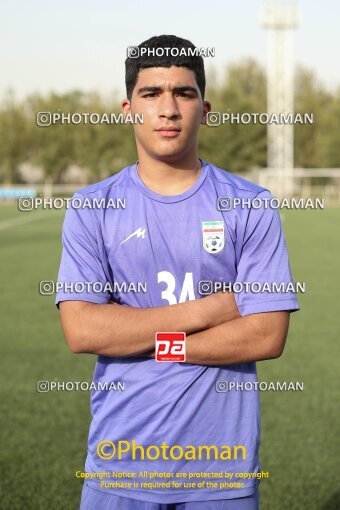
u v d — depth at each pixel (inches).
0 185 1994.3
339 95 1974.7
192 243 93.6
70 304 95.1
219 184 95.0
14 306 433.7
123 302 96.0
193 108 92.6
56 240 860.6
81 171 1829.5
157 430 92.9
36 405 238.5
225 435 93.4
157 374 93.3
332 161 1925.4
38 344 332.5
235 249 94.8
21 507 158.1
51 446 198.8
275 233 95.2
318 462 186.5
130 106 96.9
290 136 1638.8
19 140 1982.0
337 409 232.4
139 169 95.9
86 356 310.0
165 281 94.1
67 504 159.8
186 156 93.6
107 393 95.3
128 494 94.2
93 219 95.3
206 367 93.5
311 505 160.6
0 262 654.5
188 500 93.6
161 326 92.5
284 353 314.8
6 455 191.5
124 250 94.3
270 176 1635.1
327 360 301.6
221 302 93.7
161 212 93.7
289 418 223.1
